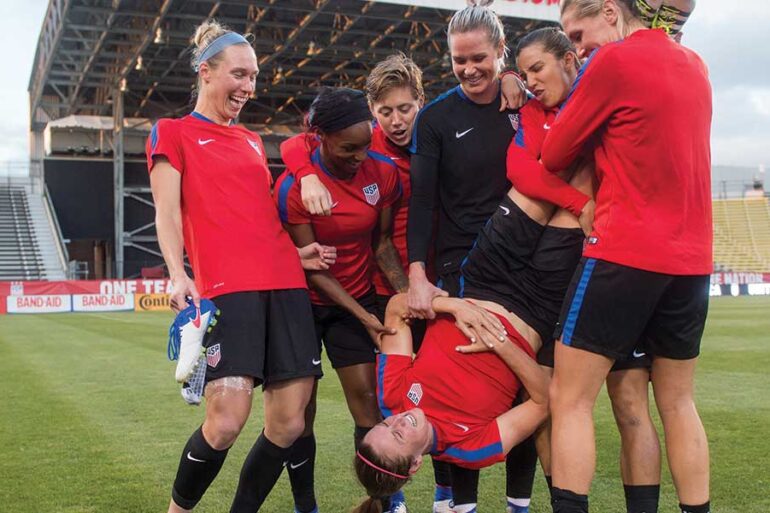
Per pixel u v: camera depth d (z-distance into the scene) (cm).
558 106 335
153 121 3478
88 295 2797
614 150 288
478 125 363
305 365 329
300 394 331
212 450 317
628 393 319
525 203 331
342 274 383
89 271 3725
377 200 373
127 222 3400
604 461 482
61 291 2761
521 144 336
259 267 326
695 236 292
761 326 1555
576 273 300
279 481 473
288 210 361
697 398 702
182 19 2425
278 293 331
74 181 3369
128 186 3438
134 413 694
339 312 386
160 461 512
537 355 346
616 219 288
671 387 310
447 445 323
